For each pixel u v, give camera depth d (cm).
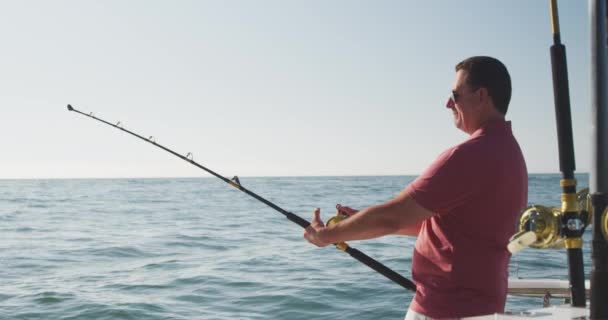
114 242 1434
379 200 3403
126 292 823
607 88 158
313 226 233
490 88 217
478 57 222
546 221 168
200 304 750
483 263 208
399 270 959
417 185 207
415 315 220
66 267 1066
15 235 1617
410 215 206
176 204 3200
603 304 158
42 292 820
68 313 707
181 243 1400
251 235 1545
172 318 682
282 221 2000
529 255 1027
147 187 7319
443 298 212
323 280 884
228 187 7162
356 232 215
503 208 209
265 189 5591
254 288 840
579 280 171
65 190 6166
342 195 4103
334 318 677
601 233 158
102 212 2567
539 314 183
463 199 206
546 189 4566
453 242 210
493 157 206
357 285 840
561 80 178
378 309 709
